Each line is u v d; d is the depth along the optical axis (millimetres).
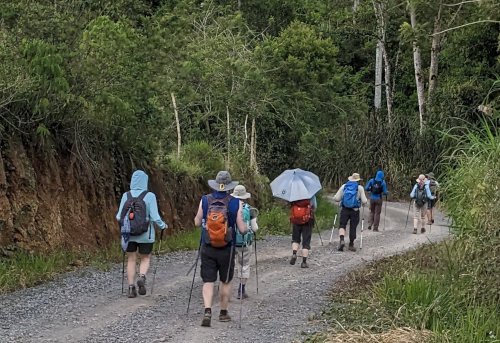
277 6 40812
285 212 24375
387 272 11289
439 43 37188
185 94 22047
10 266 10773
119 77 13938
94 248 13734
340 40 45156
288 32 33625
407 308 8688
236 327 8414
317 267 13312
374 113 40688
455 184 10320
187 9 28047
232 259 8531
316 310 9422
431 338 7473
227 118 25438
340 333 7887
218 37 27062
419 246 14984
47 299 9562
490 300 8562
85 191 14375
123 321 8484
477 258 8945
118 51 13727
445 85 38938
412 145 36344
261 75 26844
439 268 10562
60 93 12047
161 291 10516
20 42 12281
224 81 25578
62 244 12836
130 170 16453
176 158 20406
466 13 36281
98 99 13398
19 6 13117
